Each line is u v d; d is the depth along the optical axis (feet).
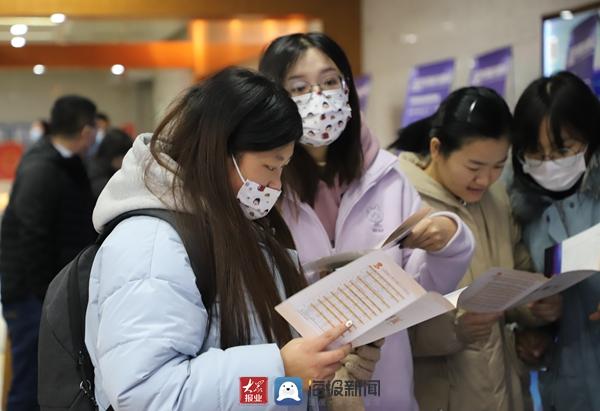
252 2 18.35
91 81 40.32
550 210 7.44
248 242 4.90
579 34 9.08
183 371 4.50
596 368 7.04
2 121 39.93
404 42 16.93
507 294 6.06
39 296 11.86
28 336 12.15
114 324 4.50
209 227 4.82
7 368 13.73
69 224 12.16
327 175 6.50
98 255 4.86
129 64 30.63
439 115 7.14
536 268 7.56
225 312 4.81
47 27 22.67
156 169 4.90
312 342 4.72
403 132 7.74
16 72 39.78
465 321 6.79
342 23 19.15
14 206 12.00
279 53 6.28
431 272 6.44
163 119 5.09
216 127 4.84
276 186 5.07
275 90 4.97
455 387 7.19
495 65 11.23
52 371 5.07
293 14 18.74
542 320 7.44
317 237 6.30
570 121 6.94
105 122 24.45
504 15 12.57
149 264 4.59
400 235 5.46
